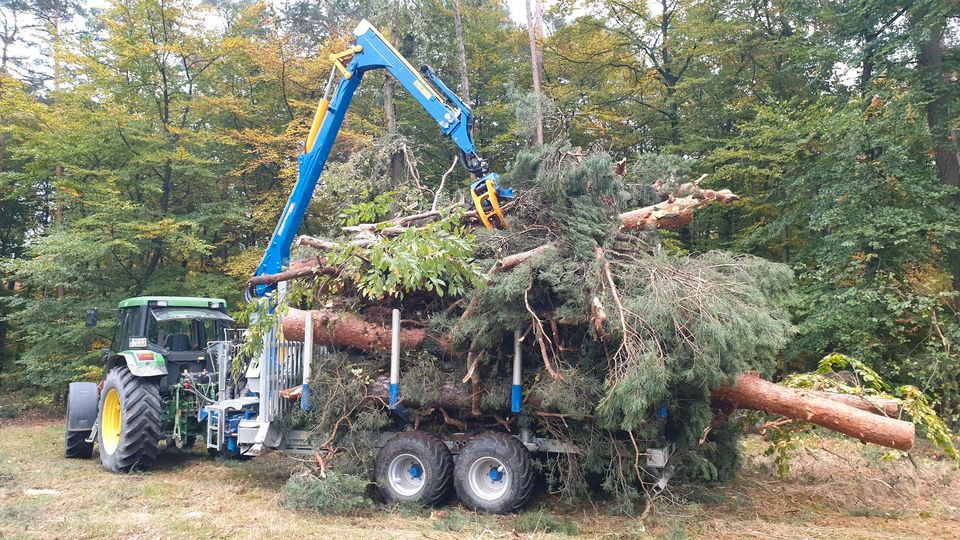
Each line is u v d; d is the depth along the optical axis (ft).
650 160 23.97
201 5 51.90
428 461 20.17
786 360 39.42
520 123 33.55
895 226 36.06
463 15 60.49
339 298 22.38
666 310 16.92
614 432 19.48
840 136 39.29
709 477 21.58
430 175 52.13
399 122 54.49
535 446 19.89
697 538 17.25
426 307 21.89
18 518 17.48
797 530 18.10
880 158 37.22
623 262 19.13
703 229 52.54
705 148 51.31
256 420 22.90
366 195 37.29
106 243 46.44
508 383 19.98
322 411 21.75
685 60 55.77
